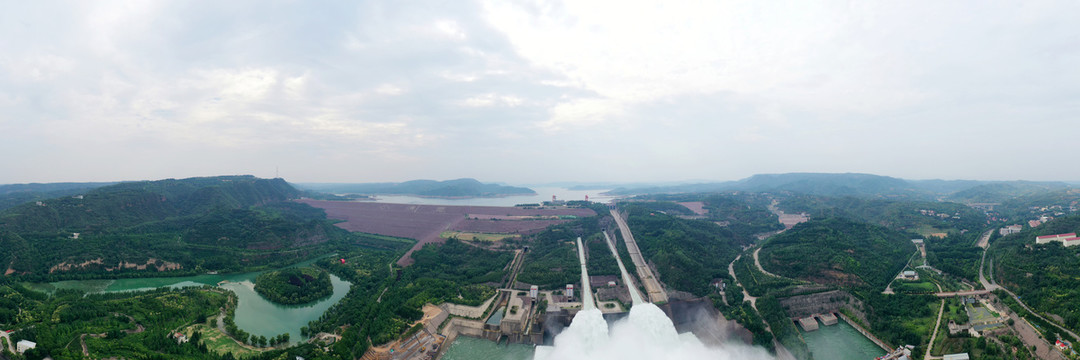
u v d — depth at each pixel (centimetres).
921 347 19250
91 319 19850
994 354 17800
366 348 19988
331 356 18525
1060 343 17188
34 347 15950
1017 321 19788
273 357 18138
